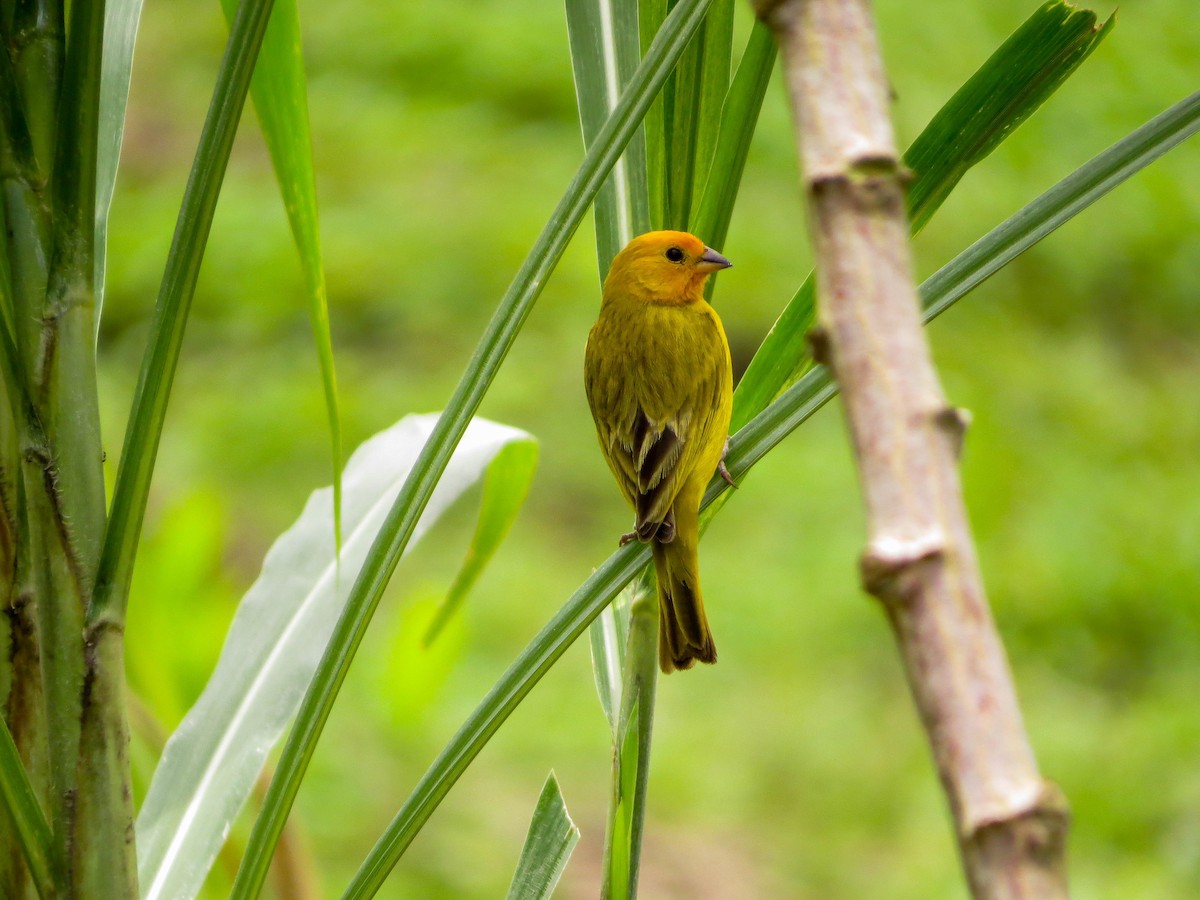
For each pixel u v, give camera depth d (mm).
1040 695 14680
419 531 4004
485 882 11070
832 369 1298
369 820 11500
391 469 4172
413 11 23391
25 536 2820
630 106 2600
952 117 3061
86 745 2645
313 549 3961
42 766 2838
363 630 2711
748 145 3371
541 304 18500
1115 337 20812
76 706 2641
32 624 2826
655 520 4738
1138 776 13047
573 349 17859
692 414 5238
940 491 1222
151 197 19734
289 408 16641
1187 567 16156
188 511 4840
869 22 1366
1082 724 14039
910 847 12156
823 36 1351
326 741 12117
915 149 3084
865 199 1298
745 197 20609
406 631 4879
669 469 5051
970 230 21219
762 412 3090
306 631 3738
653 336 5371
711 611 14828
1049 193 2680
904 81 23141
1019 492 17281
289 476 15906
